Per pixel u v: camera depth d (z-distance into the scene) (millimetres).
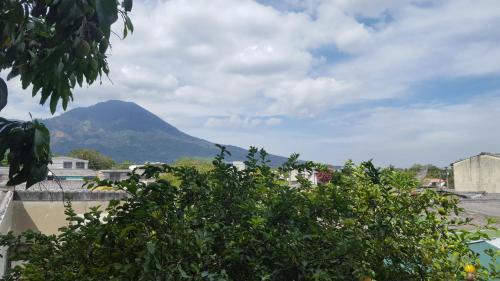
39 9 2246
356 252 2594
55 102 2410
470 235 3045
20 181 2146
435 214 3127
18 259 2867
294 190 2945
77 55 2025
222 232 2658
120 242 2533
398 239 2916
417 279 2928
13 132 2072
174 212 2641
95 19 2062
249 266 2541
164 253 2328
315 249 2648
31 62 2346
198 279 2252
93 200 11609
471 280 2816
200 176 2914
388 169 3369
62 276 2592
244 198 2932
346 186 3268
